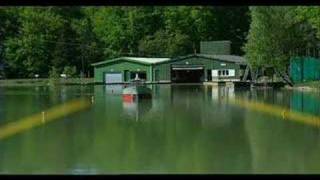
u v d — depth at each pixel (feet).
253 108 169.27
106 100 210.79
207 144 100.78
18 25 424.05
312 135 110.52
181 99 210.79
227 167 82.33
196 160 86.38
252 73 315.37
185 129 121.80
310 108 165.27
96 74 390.01
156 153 92.22
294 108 165.58
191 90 277.44
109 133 116.16
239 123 131.75
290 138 107.14
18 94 251.60
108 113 159.22
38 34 412.36
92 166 83.71
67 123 134.51
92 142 104.12
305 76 288.30
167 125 129.18
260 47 280.51
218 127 124.77
